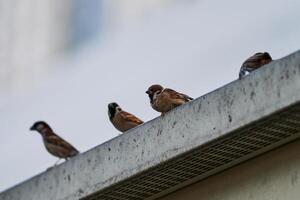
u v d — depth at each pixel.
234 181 8.17
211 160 8.12
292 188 7.57
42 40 27.70
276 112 7.26
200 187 8.55
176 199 8.81
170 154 8.05
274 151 7.88
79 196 8.99
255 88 7.48
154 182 8.61
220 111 7.73
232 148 7.91
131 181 8.57
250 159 8.08
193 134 7.91
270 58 9.80
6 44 27.62
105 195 8.94
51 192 9.48
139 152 8.38
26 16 27.02
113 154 8.68
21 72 28.27
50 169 9.59
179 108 8.12
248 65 9.77
